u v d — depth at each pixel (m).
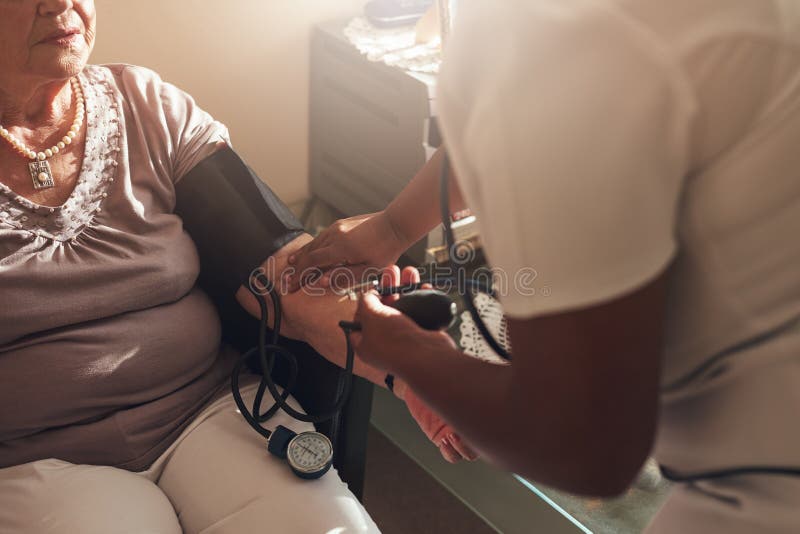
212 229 1.34
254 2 1.84
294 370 1.31
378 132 1.85
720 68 0.51
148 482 1.22
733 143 0.53
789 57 0.53
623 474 0.55
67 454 1.19
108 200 1.25
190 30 1.79
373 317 0.74
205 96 1.89
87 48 1.16
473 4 0.58
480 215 0.58
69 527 1.07
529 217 0.52
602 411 0.53
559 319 0.53
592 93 0.50
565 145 0.51
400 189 1.85
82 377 1.18
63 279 1.16
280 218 1.35
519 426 0.56
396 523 1.63
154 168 1.31
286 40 1.93
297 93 2.03
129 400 1.24
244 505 1.17
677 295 0.60
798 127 0.53
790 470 0.61
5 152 1.17
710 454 0.65
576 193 0.51
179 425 1.31
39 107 1.19
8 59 1.11
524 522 1.52
